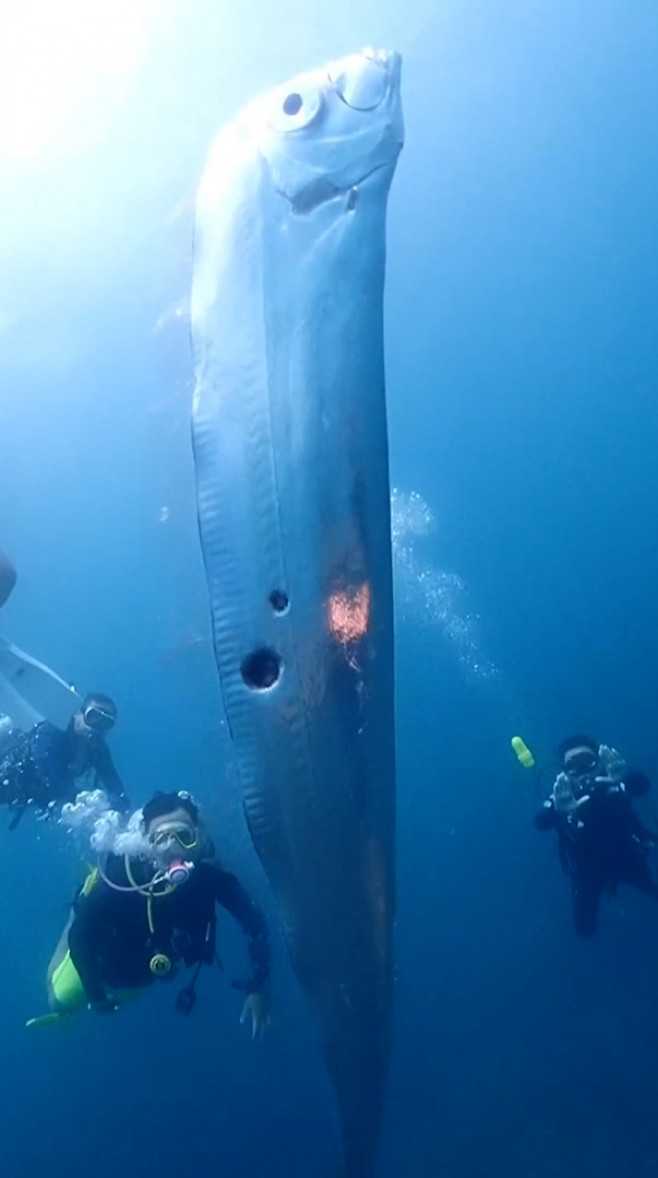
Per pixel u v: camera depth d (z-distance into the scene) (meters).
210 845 4.29
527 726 16.69
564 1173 6.99
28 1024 4.94
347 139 0.97
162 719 19.08
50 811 6.26
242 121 1.01
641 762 12.16
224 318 0.97
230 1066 8.62
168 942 4.35
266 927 4.33
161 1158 7.89
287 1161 7.52
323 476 0.94
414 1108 8.12
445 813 12.77
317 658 0.96
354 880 0.99
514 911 10.77
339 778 0.97
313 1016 1.04
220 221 0.98
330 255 0.95
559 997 9.08
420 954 10.18
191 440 0.97
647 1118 7.29
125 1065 8.95
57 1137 8.46
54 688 6.31
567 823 6.37
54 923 12.66
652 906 9.34
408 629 17.22
